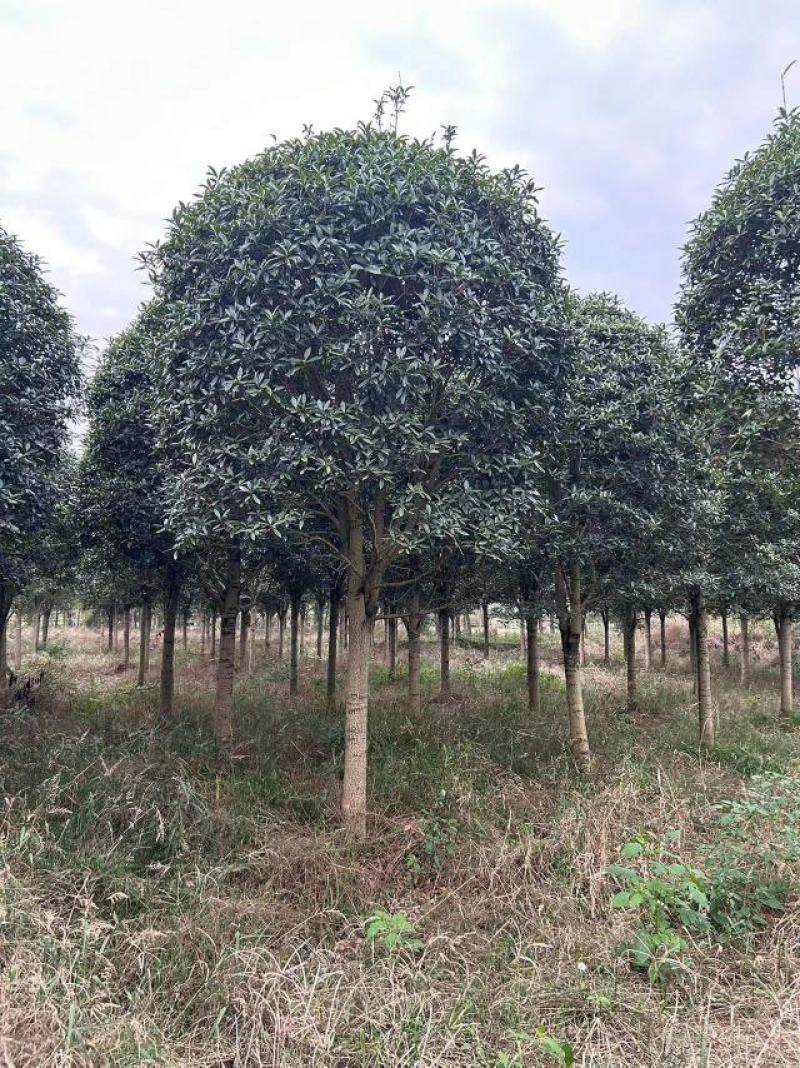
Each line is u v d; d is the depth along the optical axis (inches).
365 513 218.4
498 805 219.1
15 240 250.2
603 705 438.3
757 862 168.6
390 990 129.4
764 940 148.5
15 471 233.0
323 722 352.5
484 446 195.3
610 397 259.0
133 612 1069.8
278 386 171.0
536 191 202.4
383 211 175.3
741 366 206.7
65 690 461.7
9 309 231.3
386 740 307.3
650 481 250.8
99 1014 114.0
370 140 191.0
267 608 728.3
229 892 166.4
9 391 243.8
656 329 292.7
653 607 440.5
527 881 173.2
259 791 231.3
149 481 299.3
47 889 148.0
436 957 143.9
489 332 182.1
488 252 185.5
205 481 183.2
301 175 174.4
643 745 300.7
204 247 187.2
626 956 141.5
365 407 176.7
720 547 316.2
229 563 301.7
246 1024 119.7
